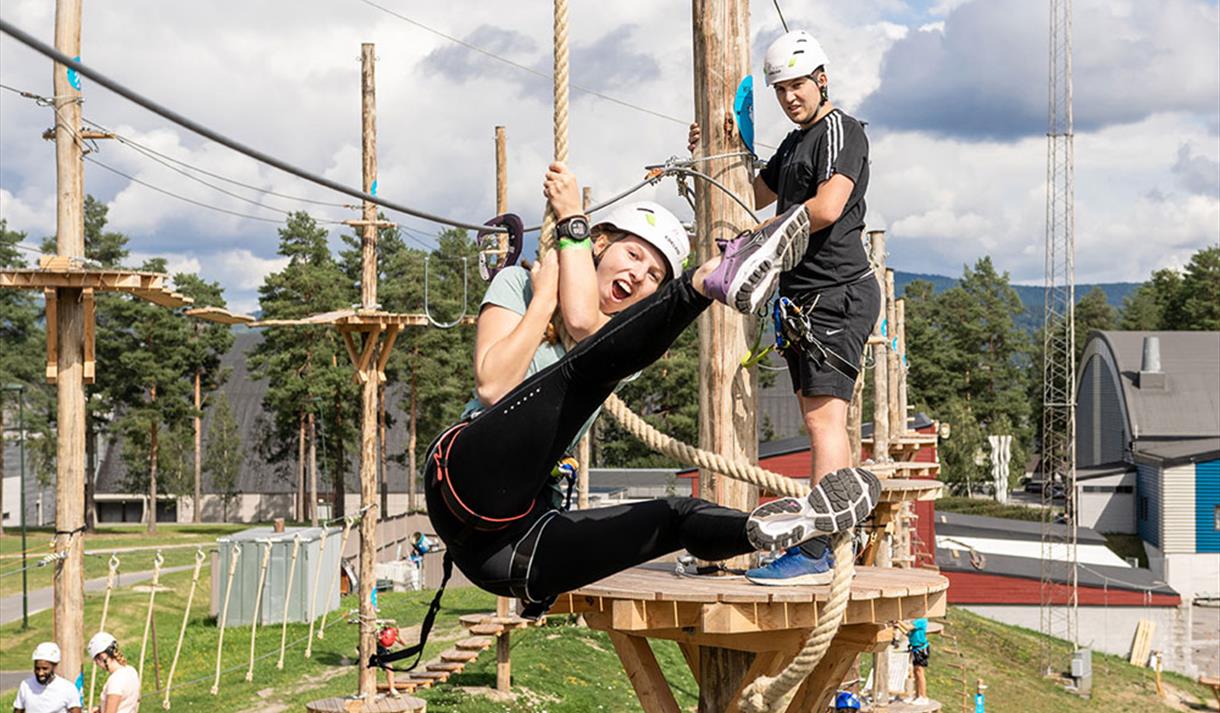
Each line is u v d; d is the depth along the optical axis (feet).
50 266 46.75
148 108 11.75
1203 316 378.12
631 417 17.54
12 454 271.49
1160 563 204.23
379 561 149.07
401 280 235.81
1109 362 261.85
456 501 13.34
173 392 229.66
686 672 93.50
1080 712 120.88
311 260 238.68
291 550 107.45
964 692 104.53
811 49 19.89
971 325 353.10
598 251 15.24
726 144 22.98
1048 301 168.04
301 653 90.94
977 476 296.30
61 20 47.01
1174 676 142.10
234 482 266.16
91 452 235.81
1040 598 148.97
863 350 19.81
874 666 76.59
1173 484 202.49
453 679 78.02
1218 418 240.53
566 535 13.66
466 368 231.30
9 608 133.28
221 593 107.04
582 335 14.48
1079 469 240.73
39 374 230.68
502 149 95.14
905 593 19.60
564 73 16.71
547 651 87.20
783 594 18.94
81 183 47.91
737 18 23.32
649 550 13.94
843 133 19.63
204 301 241.76
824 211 19.20
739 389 23.11
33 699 41.86
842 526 13.66
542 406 13.10
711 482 23.11
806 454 134.82
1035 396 386.11
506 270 15.14
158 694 76.43
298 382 224.94
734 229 22.84
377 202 15.60
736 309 12.82
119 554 186.70
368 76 69.21
